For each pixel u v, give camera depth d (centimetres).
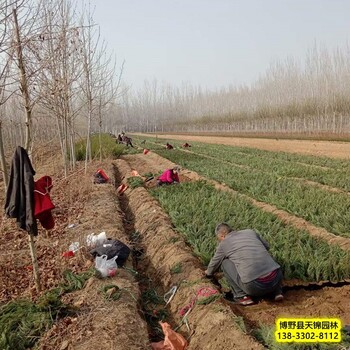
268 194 1286
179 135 8162
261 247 648
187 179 1725
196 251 816
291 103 5438
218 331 545
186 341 567
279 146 3631
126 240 916
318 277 701
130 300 630
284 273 711
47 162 2381
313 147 3278
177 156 2839
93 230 974
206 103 9638
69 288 671
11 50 620
